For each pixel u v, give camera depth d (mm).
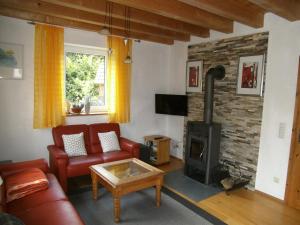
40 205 2055
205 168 3590
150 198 3148
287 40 2936
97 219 2625
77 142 3609
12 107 3375
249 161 3469
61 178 3111
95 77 4254
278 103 3068
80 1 2631
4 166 2670
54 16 3174
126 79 4348
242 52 3473
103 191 3312
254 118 3365
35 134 3584
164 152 4570
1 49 3221
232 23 3523
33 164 2807
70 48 3918
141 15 3133
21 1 2727
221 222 2611
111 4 2857
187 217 2707
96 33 3965
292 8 2562
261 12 3090
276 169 3131
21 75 3389
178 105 4512
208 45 4031
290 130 2963
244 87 3465
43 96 3506
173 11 2736
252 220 2662
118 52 4176
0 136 3332
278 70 3047
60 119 3693
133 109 4656
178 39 4238
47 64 3494
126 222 2584
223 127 3818
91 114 4074
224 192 3357
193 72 4363
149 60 4727
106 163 3203
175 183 3654
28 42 3396
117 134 4199
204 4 2414
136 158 3629
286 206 2988
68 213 1942
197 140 3721
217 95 3895
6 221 1447
